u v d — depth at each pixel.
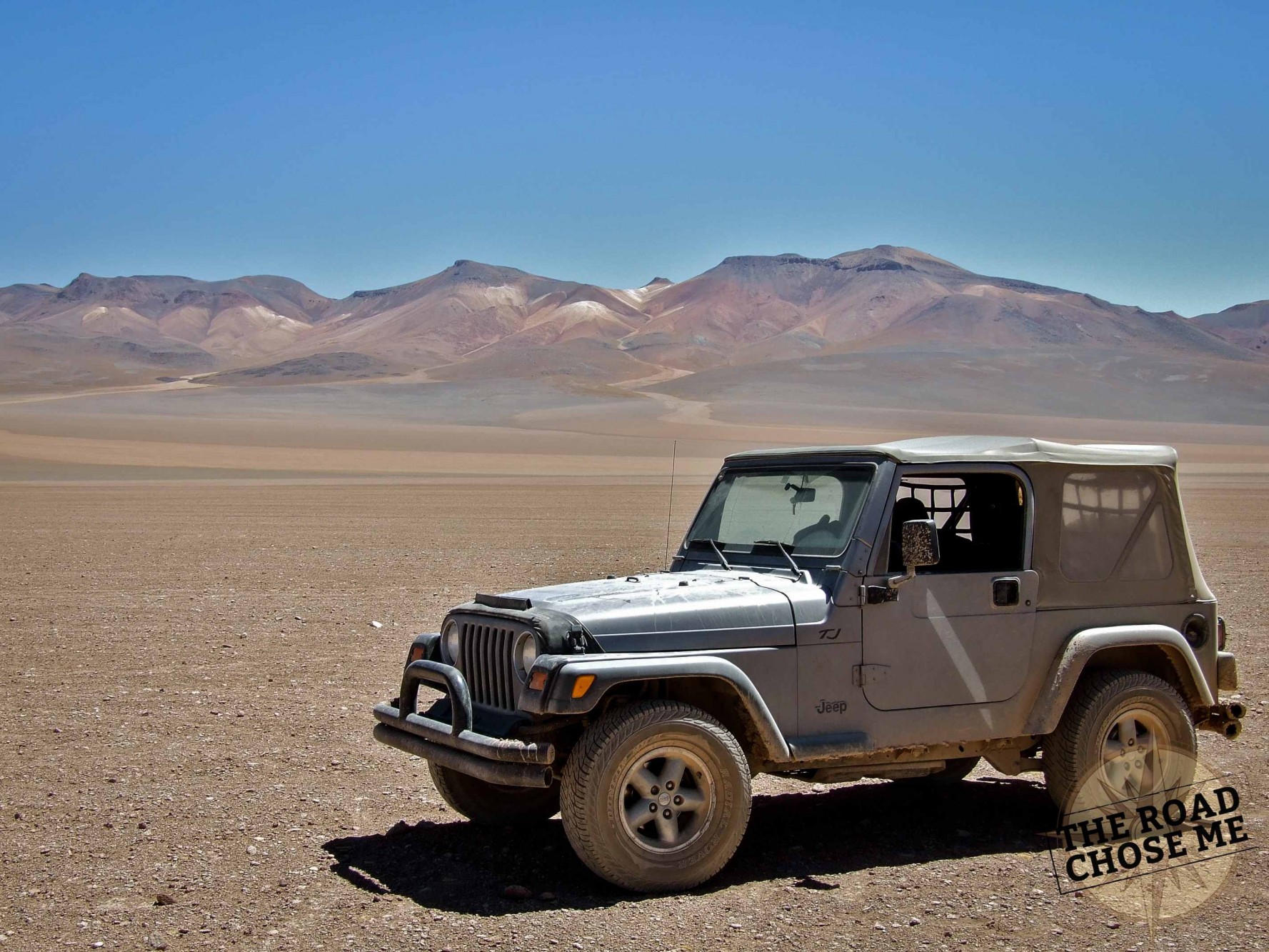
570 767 5.64
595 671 5.50
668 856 5.69
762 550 6.67
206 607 16.47
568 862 6.25
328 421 165.75
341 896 5.73
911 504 6.44
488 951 5.02
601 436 133.62
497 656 5.93
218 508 40.81
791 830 6.87
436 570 21.25
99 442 109.88
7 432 125.56
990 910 5.52
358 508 41.16
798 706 6.02
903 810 7.30
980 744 6.46
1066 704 6.53
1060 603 6.61
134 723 9.55
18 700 10.45
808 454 6.73
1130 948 5.07
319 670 11.88
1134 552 6.88
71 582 19.52
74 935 5.25
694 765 5.75
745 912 5.48
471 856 6.35
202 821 7.00
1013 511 6.60
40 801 7.39
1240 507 42.16
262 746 8.85
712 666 5.71
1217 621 7.18
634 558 23.03
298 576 20.31
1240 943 5.13
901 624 6.23
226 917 5.46
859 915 5.45
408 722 6.18
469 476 69.50
